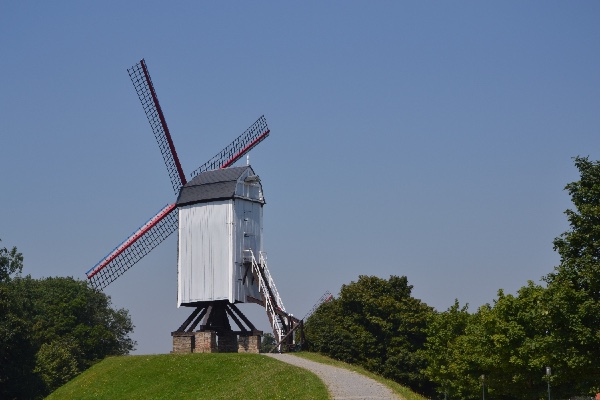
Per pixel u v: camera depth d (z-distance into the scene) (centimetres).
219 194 7438
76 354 11731
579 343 4781
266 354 7088
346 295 9631
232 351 7431
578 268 4875
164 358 6925
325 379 5703
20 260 10912
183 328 7381
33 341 9194
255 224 7631
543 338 5109
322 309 10038
